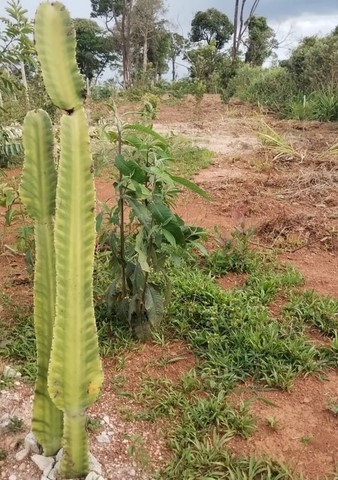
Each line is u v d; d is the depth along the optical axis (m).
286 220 5.12
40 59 1.65
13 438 2.33
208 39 38.44
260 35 28.64
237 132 11.06
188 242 2.95
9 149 4.37
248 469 2.25
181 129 11.50
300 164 7.73
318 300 3.62
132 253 3.05
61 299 1.79
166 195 3.00
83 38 36.47
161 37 37.62
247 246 4.39
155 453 2.35
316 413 2.65
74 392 1.87
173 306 3.39
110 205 5.58
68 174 1.71
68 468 2.02
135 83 23.56
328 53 14.10
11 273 3.94
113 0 35.53
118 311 3.18
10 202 3.91
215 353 3.01
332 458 2.37
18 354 2.98
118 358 2.98
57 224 1.74
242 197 6.12
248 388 2.80
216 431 2.47
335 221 5.27
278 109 14.00
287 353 3.02
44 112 1.82
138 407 2.64
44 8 1.63
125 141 2.80
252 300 3.61
